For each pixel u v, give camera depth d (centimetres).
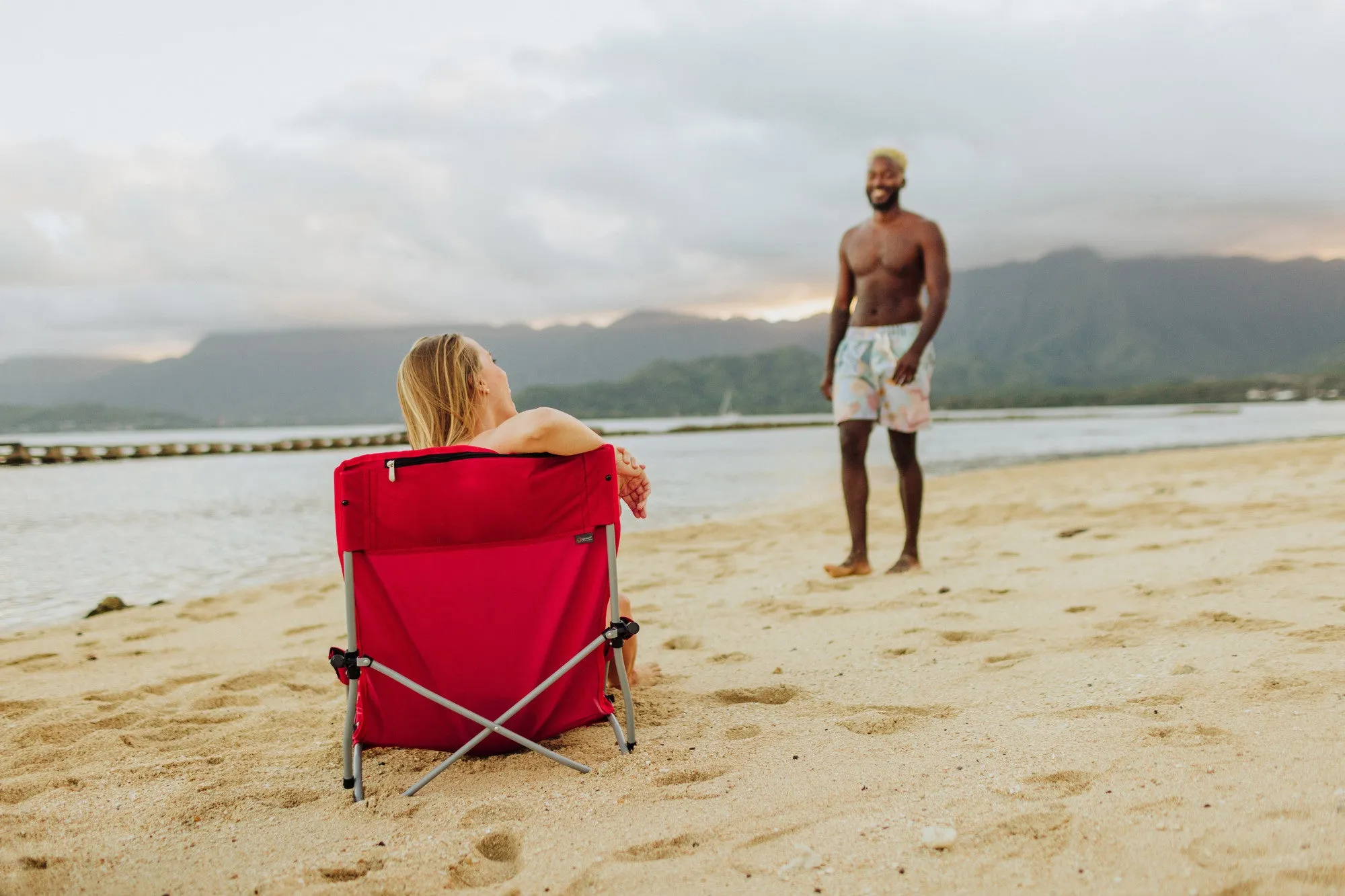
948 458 2288
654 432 7406
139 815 217
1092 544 588
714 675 330
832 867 167
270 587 649
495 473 222
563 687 235
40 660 435
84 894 179
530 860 183
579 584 232
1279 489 883
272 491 1816
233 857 192
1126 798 185
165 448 4362
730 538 818
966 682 296
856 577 533
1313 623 320
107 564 834
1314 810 171
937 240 511
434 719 230
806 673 325
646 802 208
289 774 242
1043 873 158
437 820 206
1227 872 152
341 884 177
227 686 356
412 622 225
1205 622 338
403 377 262
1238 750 205
